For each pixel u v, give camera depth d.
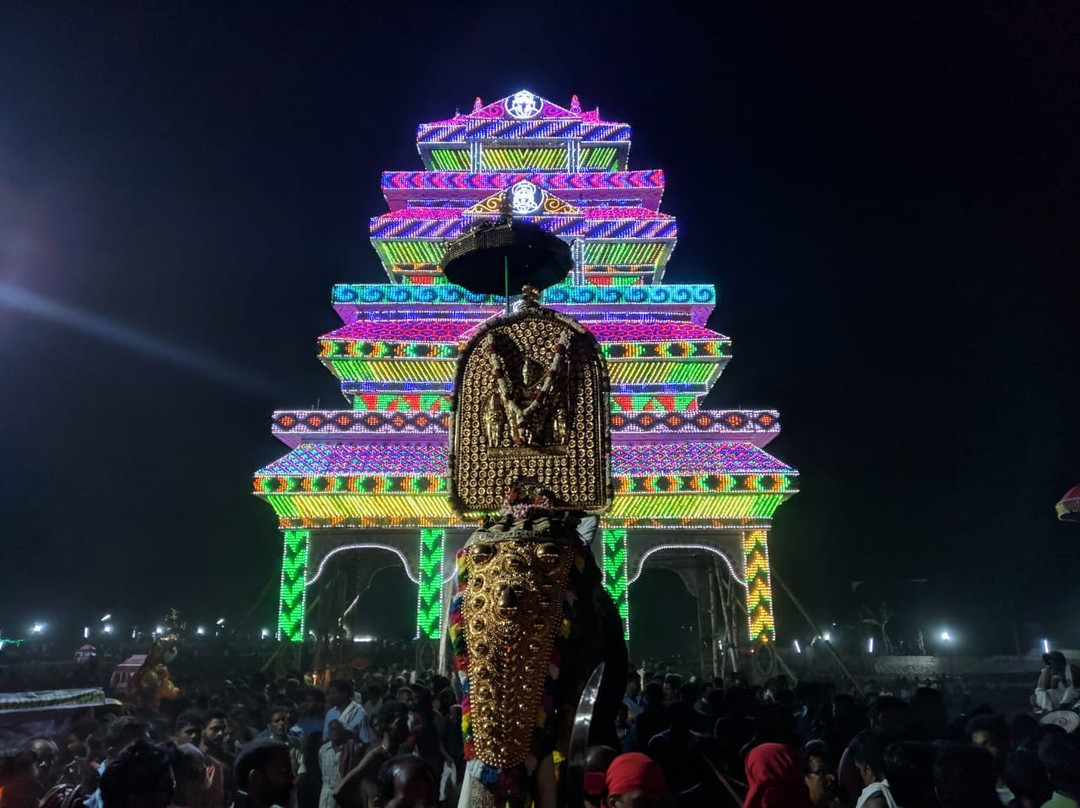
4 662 44.50
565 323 5.87
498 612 4.60
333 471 29.70
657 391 34.62
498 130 43.25
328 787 11.05
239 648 49.34
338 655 32.66
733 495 30.08
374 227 38.59
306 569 30.19
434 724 12.43
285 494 29.55
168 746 7.67
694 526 30.77
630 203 41.66
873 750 7.18
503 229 6.45
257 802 6.76
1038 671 45.66
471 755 4.55
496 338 5.89
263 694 15.88
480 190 40.72
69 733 10.37
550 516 5.16
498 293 7.12
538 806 4.39
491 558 4.89
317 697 14.41
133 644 59.41
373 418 31.42
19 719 9.76
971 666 47.75
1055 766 6.11
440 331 34.34
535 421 5.54
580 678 4.78
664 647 69.00
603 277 40.03
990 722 8.78
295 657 28.70
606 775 4.87
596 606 5.15
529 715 4.45
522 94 44.19
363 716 13.41
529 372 5.75
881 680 38.16
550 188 40.81
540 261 6.75
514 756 4.36
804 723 14.07
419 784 6.35
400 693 12.79
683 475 29.67
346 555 35.97
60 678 32.91
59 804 6.16
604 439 5.59
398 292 36.06
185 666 31.98
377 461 30.25
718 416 31.91
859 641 64.19
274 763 6.89
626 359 33.44
